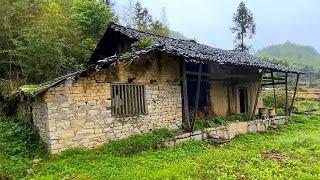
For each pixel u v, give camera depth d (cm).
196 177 920
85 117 1238
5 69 1866
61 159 1130
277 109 2497
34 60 1731
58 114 1174
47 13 1920
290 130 1920
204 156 1164
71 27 2058
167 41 1630
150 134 1393
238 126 1712
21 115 1549
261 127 1884
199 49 1694
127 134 1357
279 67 2033
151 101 1452
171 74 1538
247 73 2123
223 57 1628
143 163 1097
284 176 925
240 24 4675
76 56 2041
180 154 1242
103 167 1048
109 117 1305
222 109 1956
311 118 2294
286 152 1227
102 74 1292
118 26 1658
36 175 1004
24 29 1725
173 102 1539
